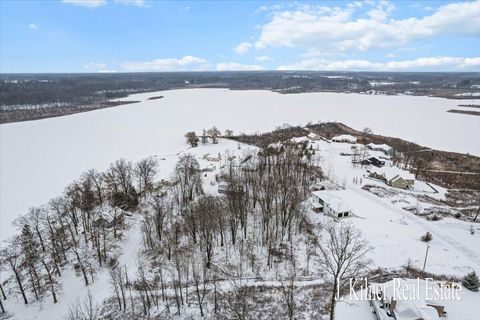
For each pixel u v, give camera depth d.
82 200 67.62
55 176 107.38
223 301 45.03
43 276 51.41
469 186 97.62
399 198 84.00
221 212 61.22
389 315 39.66
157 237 61.16
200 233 58.41
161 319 42.34
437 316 38.94
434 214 74.19
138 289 48.72
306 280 49.72
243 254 56.09
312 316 41.72
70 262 55.09
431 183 100.31
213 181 91.38
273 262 54.06
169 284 49.62
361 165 113.12
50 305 46.47
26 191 95.12
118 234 62.38
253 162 99.44
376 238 61.47
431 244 60.31
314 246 58.25
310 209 74.81
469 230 67.06
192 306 44.41
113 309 44.81
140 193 78.88
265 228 63.12
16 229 67.88
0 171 113.25
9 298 47.94
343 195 82.38
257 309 43.38
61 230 59.94
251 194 75.25
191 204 69.25
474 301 44.03
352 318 40.81
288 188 72.12
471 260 55.56
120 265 55.03
